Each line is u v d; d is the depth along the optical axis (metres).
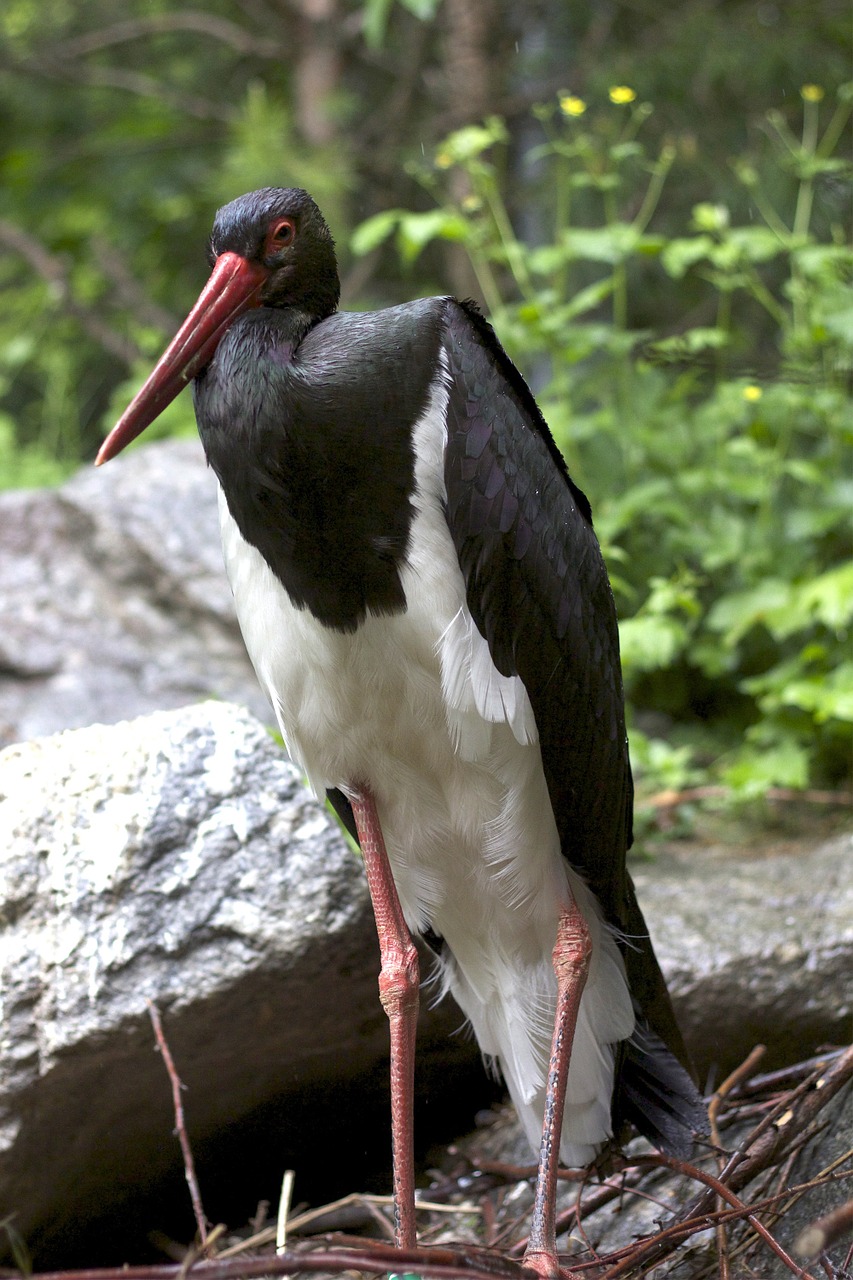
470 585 4.88
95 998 5.62
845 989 6.36
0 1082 5.55
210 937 5.71
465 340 4.87
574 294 13.22
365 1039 6.15
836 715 8.62
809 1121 5.28
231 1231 6.32
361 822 5.41
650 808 8.43
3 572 10.09
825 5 13.66
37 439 15.37
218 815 5.85
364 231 9.30
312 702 5.18
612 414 9.72
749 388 9.09
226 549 5.23
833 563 9.58
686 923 6.69
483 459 4.82
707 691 9.92
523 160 14.20
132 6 16.45
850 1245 4.69
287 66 16.12
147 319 14.54
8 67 15.41
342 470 4.68
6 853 5.81
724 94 13.75
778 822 8.50
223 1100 6.12
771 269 12.59
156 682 9.41
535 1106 5.57
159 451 10.80
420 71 14.75
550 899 5.39
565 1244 5.61
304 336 4.90
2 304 15.02
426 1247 4.69
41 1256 6.20
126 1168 6.22
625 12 14.81
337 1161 6.66
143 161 15.48
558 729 5.16
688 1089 5.48
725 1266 4.82
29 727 8.97
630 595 8.56
